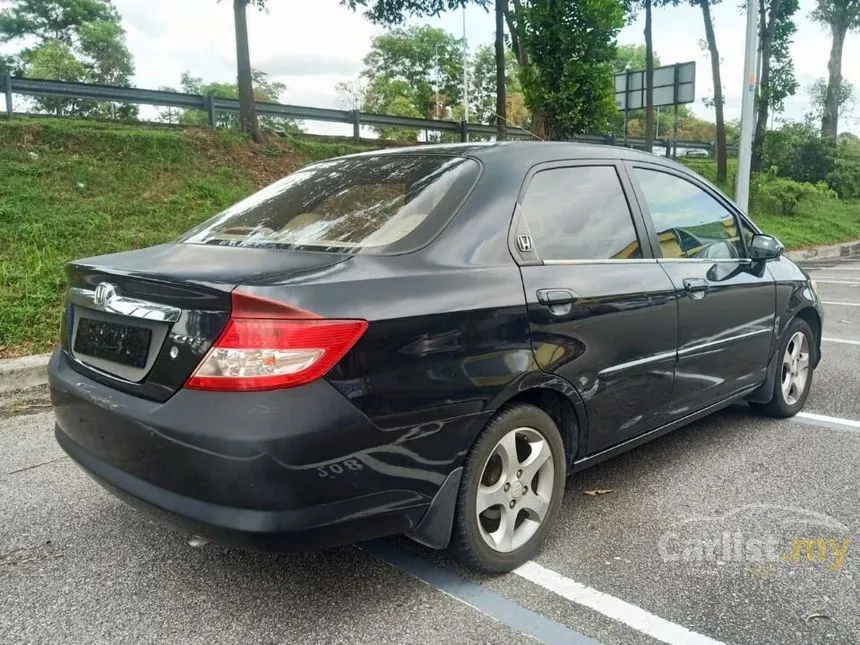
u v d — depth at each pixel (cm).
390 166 312
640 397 326
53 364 284
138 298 235
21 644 234
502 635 238
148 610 253
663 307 331
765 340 427
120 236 848
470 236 263
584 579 273
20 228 804
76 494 356
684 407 363
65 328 280
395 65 5431
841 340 734
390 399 224
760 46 2302
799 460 398
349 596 262
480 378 248
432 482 240
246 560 289
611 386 307
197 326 215
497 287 260
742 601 258
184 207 979
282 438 204
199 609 254
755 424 463
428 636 237
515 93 4138
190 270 231
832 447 419
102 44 3938
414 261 246
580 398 292
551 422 285
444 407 238
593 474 380
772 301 428
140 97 1210
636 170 354
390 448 226
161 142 1135
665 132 6144
